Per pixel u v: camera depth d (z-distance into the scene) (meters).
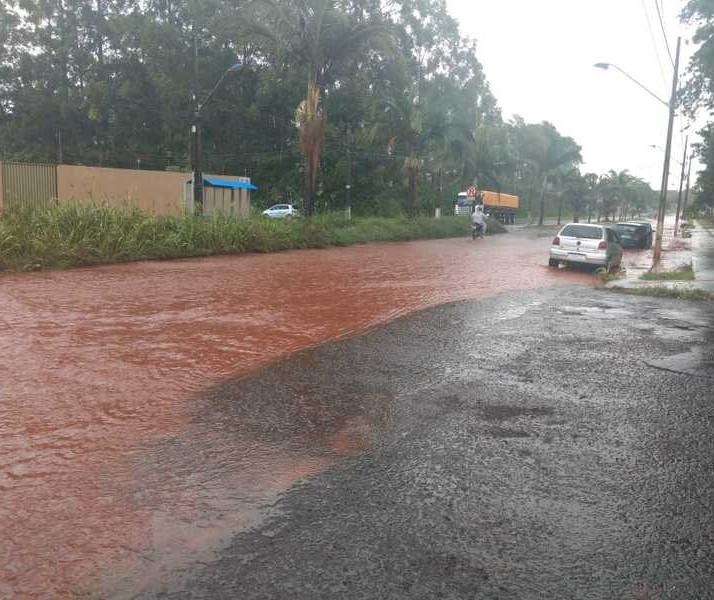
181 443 4.65
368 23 25.03
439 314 10.59
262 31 24.08
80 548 3.21
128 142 48.50
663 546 3.30
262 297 11.90
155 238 18.88
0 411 5.26
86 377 6.31
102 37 48.97
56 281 13.12
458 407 5.59
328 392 5.99
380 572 3.01
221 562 3.10
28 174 23.78
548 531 3.44
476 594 2.85
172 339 8.14
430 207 51.94
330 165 47.19
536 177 64.44
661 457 4.52
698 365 7.35
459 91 57.06
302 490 3.90
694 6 22.06
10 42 48.41
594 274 18.50
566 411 5.54
